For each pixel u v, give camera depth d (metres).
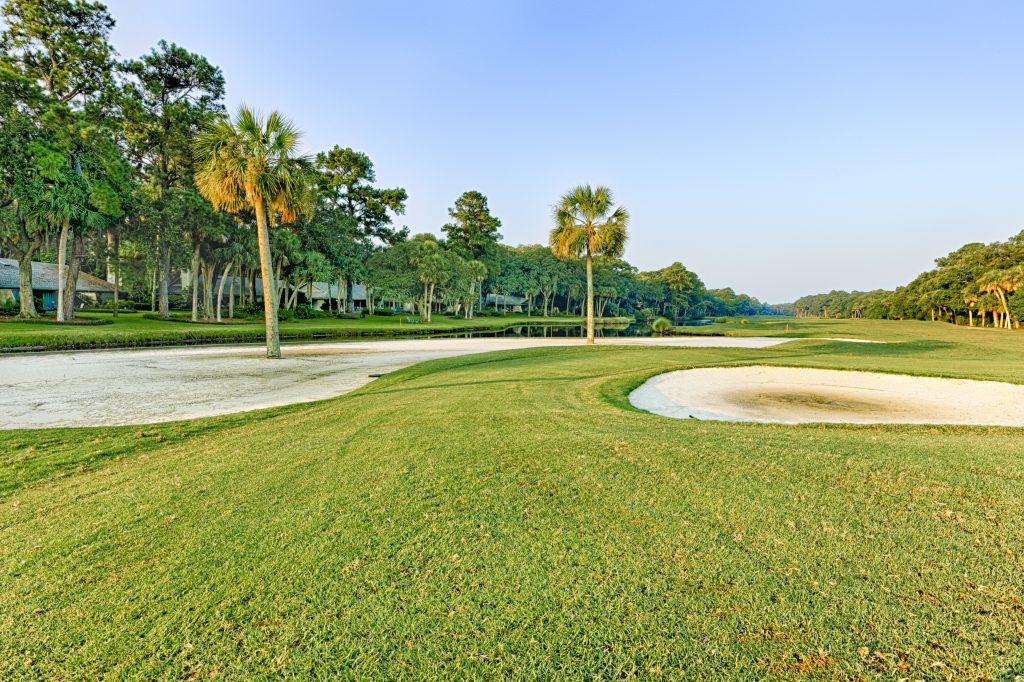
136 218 34.00
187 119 33.69
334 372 14.06
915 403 8.49
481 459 4.40
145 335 21.67
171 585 2.54
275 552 2.82
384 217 61.34
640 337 38.03
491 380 10.30
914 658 1.76
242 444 5.66
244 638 2.08
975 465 3.83
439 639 2.01
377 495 3.65
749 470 3.84
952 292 63.88
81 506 3.83
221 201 17.89
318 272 44.38
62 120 26.14
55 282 40.31
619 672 1.77
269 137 16.95
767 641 1.89
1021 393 9.34
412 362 16.62
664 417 6.41
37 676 1.95
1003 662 1.72
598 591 2.27
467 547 2.76
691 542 2.70
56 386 11.15
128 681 1.88
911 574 2.31
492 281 76.75
